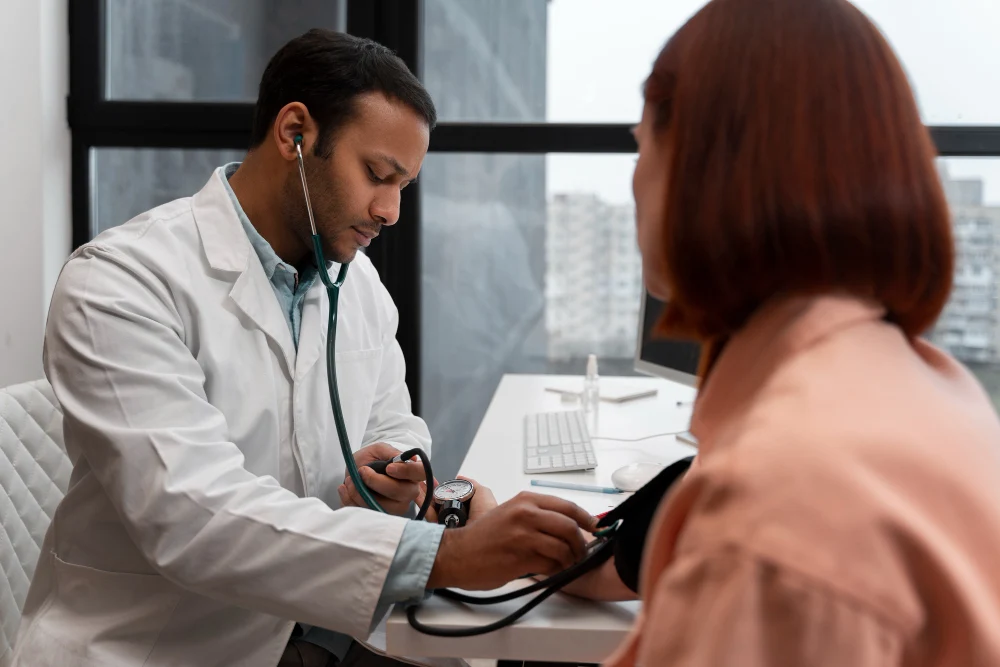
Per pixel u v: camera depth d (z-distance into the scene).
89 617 1.00
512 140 2.35
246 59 2.43
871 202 0.43
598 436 1.57
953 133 2.27
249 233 1.12
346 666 1.13
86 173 2.38
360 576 0.81
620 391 1.99
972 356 2.46
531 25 2.42
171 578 0.87
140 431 0.90
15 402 1.30
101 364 0.93
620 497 1.18
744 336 0.46
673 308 0.53
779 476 0.35
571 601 0.78
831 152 0.43
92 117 2.36
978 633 0.33
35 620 1.02
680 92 0.47
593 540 0.84
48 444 1.33
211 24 2.41
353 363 1.24
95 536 1.02
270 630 1.04
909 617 0.33
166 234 1.08
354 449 1.22
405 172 1.09
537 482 1.26
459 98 2.46
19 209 2.25
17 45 2.22
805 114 0.44
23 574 1.25
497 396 1.97
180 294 1.04
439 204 2.52
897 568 0.33
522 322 2.60
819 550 0.33
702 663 0.34
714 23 0.48
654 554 0.42
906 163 0.44
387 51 1.11
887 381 0.40
